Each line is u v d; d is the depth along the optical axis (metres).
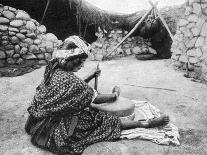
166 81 5.61
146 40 8.02
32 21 6.40
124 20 7.89
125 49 7.75
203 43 5.64
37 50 6.33
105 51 7.48
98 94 3.52
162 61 7.16
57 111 3.03
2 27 5.96
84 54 3.03
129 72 6.18
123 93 4.95
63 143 3.01
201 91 5.13
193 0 5.82
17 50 6.13
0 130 3.57
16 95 4.70
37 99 3.14
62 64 3.02
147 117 3.83
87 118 3.18
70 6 6.82
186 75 5.92
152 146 3.31
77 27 7.21
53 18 6.81
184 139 3.51
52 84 3.01
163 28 7.74
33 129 3.24
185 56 6.06
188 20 5.96
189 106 4.48
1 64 5.99
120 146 3.28
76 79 3.01
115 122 3.38
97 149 3.21
